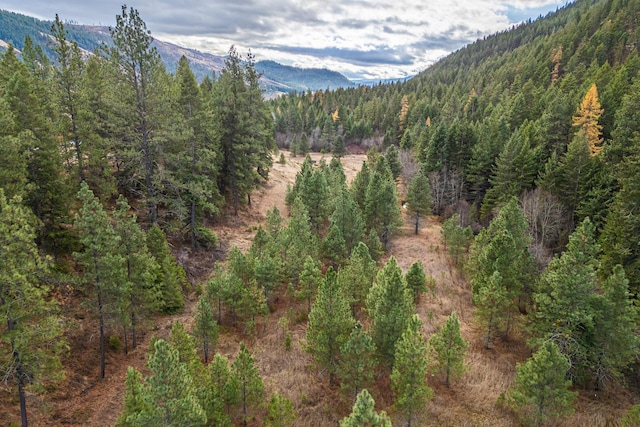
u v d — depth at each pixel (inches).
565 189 1483.8
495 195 1702.8
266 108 1982.0
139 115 1120.8
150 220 1256.2
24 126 840.3
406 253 1588.3
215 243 1376.7
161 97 1136.8
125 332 847.1
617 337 791.1
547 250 1382.9
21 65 1027.9
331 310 790.5
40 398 666.2
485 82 4785.9
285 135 4783.5
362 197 1754.4
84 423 655.8
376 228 1603.1
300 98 6486.2
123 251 821.2
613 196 1263.5
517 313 1029.8
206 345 835.4
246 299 958.4
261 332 1003.9
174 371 490.0
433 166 2134.6
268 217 1380.4
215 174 1520.7
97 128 1164.5
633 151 1077.1
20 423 613.0
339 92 6875.0
